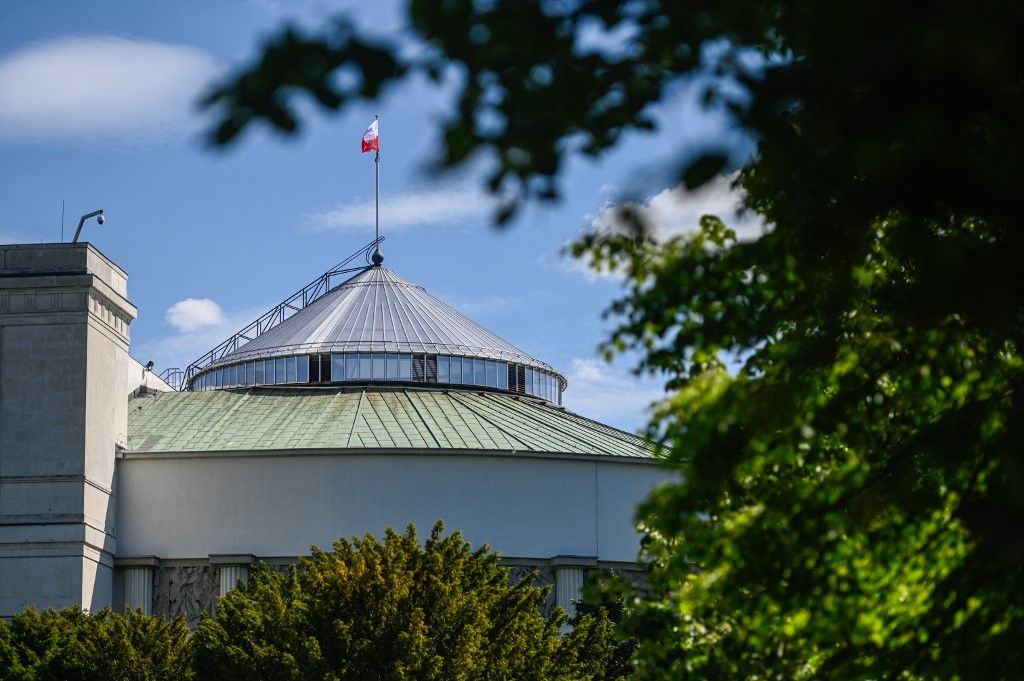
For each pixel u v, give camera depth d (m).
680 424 31.03
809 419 29.27
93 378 152.00
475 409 173.50
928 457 28.98
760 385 28.34
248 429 165.12
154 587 155.00
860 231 24.64
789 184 21.56
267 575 112.06
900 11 17.97
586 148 17.97
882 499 29.50
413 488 154.62
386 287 194.75
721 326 33.50
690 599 35.44
